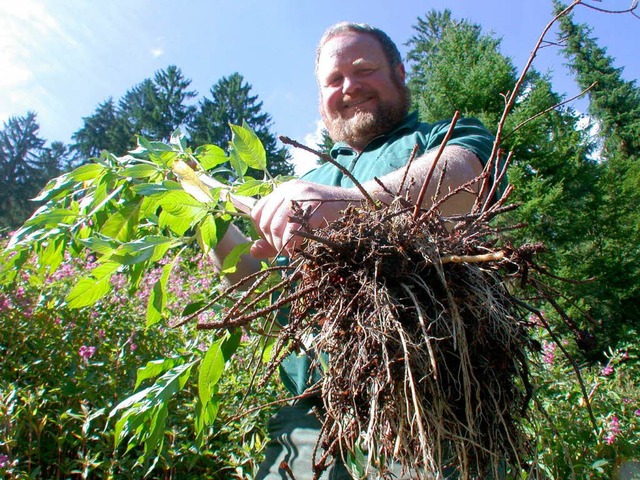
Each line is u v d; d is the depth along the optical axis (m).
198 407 1.67
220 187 1.49
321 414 1.66
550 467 1.98
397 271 1.00
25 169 46.53
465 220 1.13
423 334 0.93
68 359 2.63
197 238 1.59
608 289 11.27
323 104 2.24
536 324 1.11
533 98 9.62
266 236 1.23
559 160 10.45
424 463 0.94
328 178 2.11
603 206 12.36
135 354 2.75
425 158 1.44
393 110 2.05
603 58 24.70
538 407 1.05
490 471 1.09
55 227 1.99
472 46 11.81
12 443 2.05
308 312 1.12
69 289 3.14
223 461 2.29
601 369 3.08
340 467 1.51
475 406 1.01
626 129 23.58
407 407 0.93
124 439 2.34
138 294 3.38
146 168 1.71
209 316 3.06
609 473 2.26
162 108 37.94
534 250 1.00
